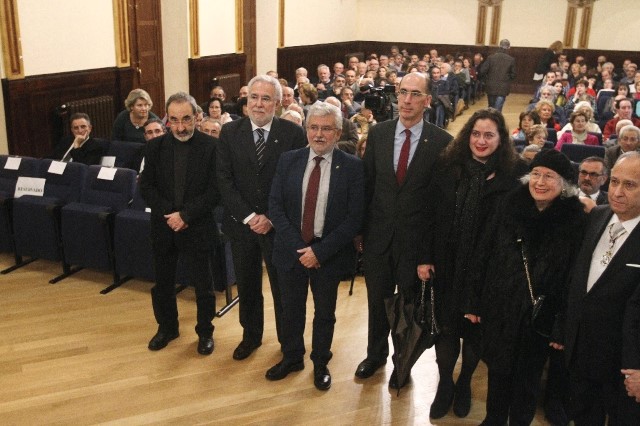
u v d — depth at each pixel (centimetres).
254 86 286
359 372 306
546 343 244
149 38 854
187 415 276
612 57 1597
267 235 296
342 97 775
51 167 455
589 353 213
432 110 934
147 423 270
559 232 220
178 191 308
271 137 293
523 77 1680
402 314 267
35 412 276
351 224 271
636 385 194
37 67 650
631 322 198
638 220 201
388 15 1734
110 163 515
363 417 277
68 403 283
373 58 1365
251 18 1138
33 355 324
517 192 229
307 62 1429
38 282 420
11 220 438
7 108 615
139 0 821
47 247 429
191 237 312
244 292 313
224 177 296
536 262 224
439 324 264
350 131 493
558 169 216
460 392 278
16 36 612
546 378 307
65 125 677
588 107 570
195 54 929
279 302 310
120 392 293
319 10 1474
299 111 536
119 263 409
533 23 1639
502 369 235
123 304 389
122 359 322
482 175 242
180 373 310
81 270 442
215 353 330
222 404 285
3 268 441
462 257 248
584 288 212
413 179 266
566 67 1379
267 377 304
